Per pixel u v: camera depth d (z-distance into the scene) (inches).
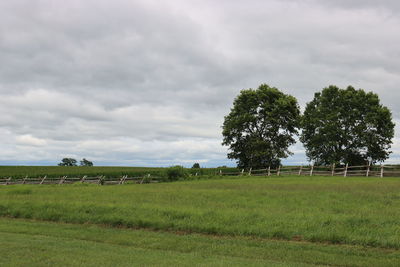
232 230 566.6
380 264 398.0
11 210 819.4
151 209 731.4
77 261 402.9
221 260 410.6
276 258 427.5
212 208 741.3
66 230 617.0
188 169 2215.8
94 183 1898.4
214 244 499.5
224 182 1521.9
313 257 426.6
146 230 620.1
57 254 437.1
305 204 778.8
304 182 1352.1
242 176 2028.8
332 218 595.5
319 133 2391.7
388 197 849.5
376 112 2330.2
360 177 1675.7
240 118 2454.5
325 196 886.4
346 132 2352.4
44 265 386.6
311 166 2022.6
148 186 1437.0
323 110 2428.6
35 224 684.7
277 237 536.4
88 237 559.2
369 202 784.9
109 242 529.0
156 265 387.2
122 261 405.1
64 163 4926.2
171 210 705.0
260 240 523.8
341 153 2329.0
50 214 751.7
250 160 2495.1
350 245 486.3
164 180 1914.4
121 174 2151.8
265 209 718.5
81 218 709.9
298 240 520.4
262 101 2539.4
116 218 677.9
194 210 703.1
